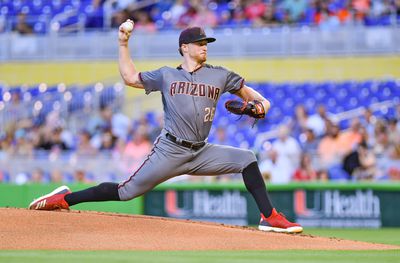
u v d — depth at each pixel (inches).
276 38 2723.9
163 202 1969.7
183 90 1010.7
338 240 1045.8
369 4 2721.5
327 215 1947.6
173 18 2817.4
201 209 1968.5
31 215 999.0
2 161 2159.2
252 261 777.6
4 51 2854.3
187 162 1037.2
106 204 1818.4
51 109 2556.6
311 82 2655.0
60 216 1003.3
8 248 890.1
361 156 2063.2
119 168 2105.1
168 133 1023.6
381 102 2536.9
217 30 2748.5
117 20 2849.4
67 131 2475.4
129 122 2477.9
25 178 2146.9
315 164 2084.2
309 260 807.7
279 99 2564.0
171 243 936.3
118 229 976.3
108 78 2787.9
